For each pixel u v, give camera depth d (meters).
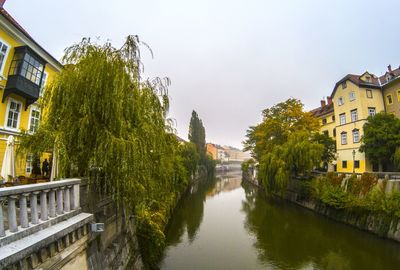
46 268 3.68
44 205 4.04
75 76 6.20
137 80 7.05
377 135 22.31
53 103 6.23
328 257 12.79
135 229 9.84
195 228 17.95
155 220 13.88
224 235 16.38
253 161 53.88
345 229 17.20
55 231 3.87
